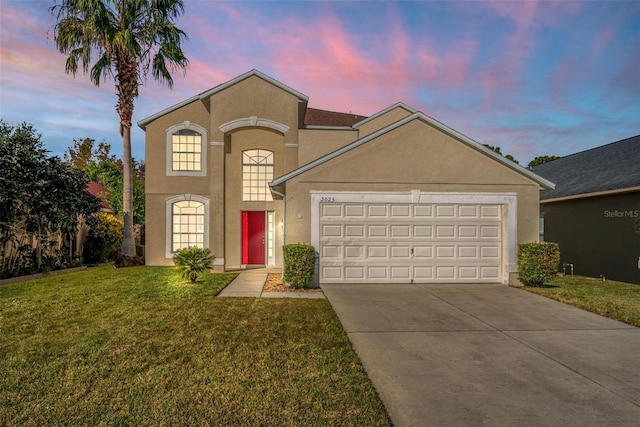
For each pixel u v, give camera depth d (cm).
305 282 995
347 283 1086
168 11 1520
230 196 1536
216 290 955
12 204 1170
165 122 1539
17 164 1138
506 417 362
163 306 772
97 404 371
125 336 576
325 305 806
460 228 1113
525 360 513
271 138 1553
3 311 725
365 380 437
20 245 1220
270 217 1567
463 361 507
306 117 2108
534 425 349
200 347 534
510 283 1087
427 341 589
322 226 1085
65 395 389
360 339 594
